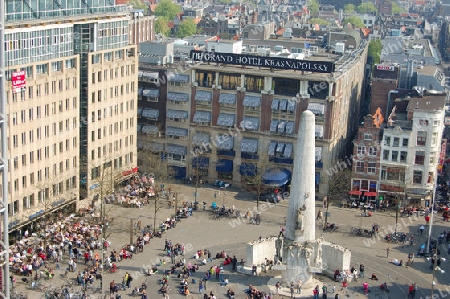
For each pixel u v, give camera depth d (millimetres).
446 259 140250
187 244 142625
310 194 116375
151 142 186625
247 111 178000
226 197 173875
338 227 155875
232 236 148375
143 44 191500
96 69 160375
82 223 145875
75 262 129750
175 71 182375
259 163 178250
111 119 168500
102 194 146750
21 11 138000
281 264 119812
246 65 176500
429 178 168625
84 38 157500
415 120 166500
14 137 134625
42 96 141875
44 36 143250
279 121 175625
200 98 180125
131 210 159875
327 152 173250
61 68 148375
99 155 165750
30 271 122750
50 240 136500
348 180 172875
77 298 115875
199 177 183375
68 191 154125
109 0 166750
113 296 115500
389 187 170500
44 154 144625
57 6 148750
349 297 120812
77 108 154250
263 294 119000
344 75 182500
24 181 138750
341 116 185875
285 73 173750
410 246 146625
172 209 162750
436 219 162375
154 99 186250
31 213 140750
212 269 127062
